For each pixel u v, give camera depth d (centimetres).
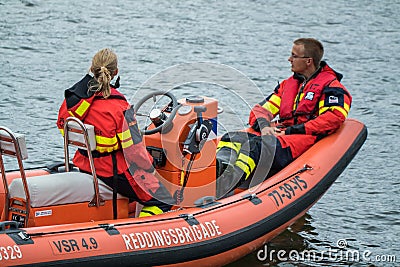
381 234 693
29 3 1628
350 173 830
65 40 1368
